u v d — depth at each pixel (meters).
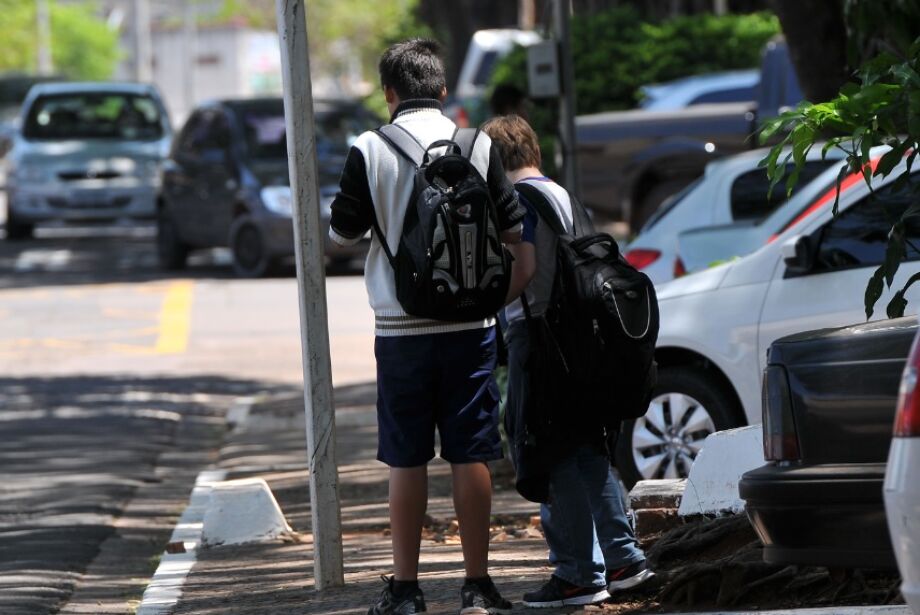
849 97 20.67
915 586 14.09
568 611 19.75
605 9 83.94
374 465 35.78
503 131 20.25
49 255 87.06
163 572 25.98
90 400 47.12
